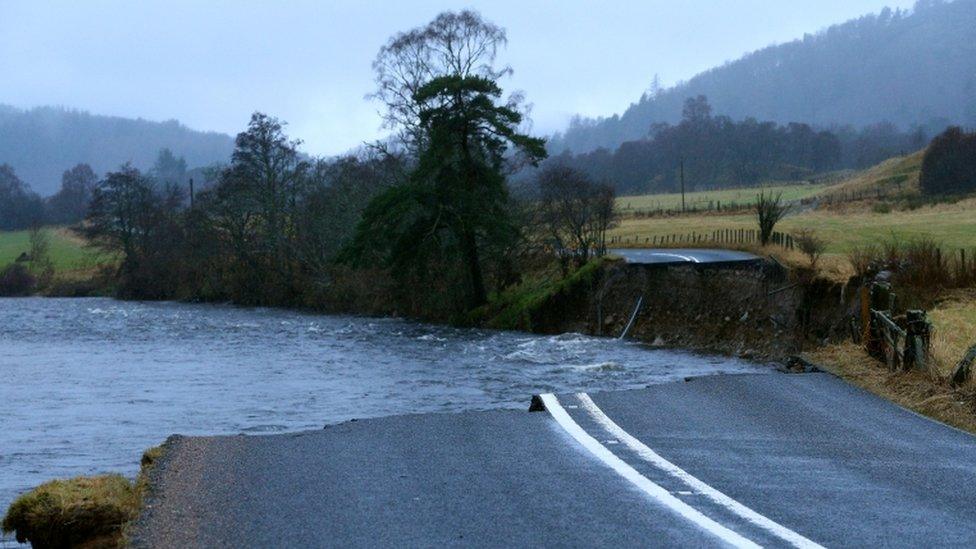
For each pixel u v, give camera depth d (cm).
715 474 887
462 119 5022
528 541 662
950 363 1619
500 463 928
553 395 1387
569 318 4691
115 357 3738
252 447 1012
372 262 5256
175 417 2122
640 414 1243
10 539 888
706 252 5062
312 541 670
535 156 5244
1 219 18338
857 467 930
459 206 5081
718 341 3725
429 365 3238
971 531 696
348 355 3681
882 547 651
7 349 4150
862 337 1981
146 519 730
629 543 655
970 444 1068
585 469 900
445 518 725
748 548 642
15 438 1880
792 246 4225
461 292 5425
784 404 1357
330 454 977
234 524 716
